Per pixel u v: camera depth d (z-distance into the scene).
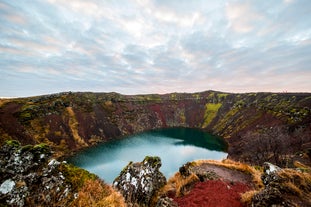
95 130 141.12
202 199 11.59
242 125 142.12
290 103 132.12
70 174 8.78
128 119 188.38
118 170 71.06
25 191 7.72
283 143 52.47
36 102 144.50
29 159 8.86
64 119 134.38
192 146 112.75
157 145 116.75
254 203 9.20
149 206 14.20
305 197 7.87
